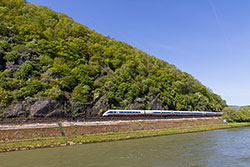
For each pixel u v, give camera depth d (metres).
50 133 41.38
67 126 45.69
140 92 77.62
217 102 130.00
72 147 35.78
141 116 68.19
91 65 75.00
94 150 32.81
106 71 78.31
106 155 29.09
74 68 67.00
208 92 131.50
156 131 56.62
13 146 33.44
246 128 77.00
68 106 53.62
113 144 39.03
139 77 84.69
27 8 85.19
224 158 28.22
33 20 79.06
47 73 58.31
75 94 58.25
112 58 88.88
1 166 23.22
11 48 58.44
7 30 63.38
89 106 58.28
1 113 42.12
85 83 65.38
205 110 107.88
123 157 27.94
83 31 98.44
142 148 34.84
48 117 47.91
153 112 72.19
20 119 43.66
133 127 55.59
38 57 62.34
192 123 75.75
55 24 91.31
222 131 65.12
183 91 104.06
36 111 46.38
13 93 46.81
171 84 99.06
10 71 52.00
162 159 27.12
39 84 52.19
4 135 36.38
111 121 54.50
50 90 52.47
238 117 92.69
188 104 97.44
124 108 67.81
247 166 24.39
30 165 23.62
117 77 75.94
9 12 73.44
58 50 71.19
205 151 32.72
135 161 25.78
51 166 23.17
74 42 82.56
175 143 40.38
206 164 24.97
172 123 68.62
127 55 97.75
